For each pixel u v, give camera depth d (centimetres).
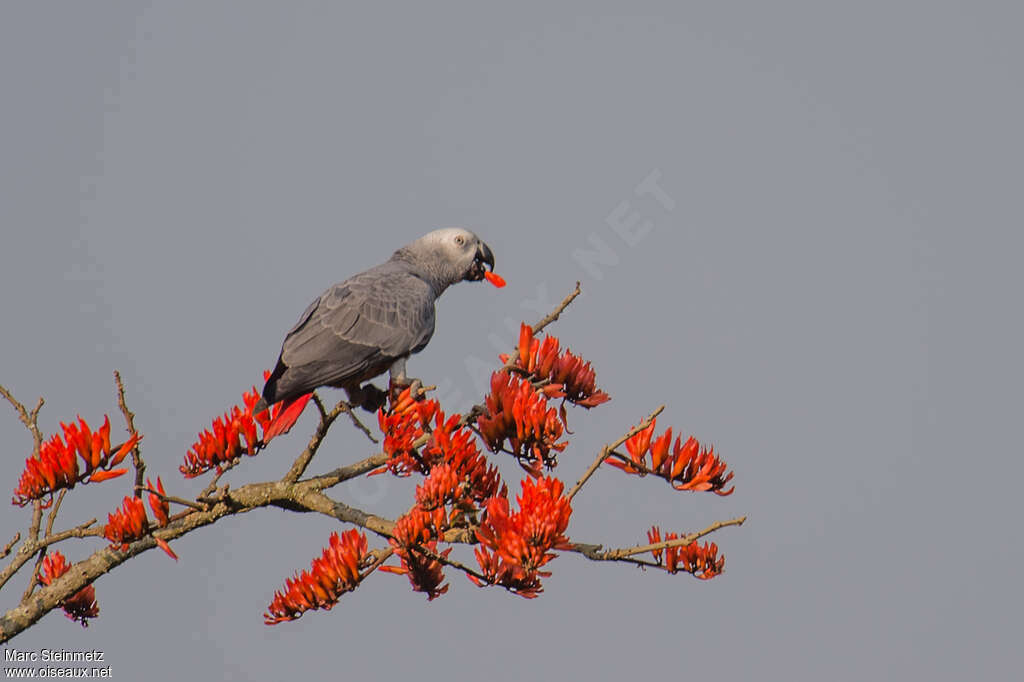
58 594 943
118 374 957
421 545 853
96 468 941
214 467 981
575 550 859
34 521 931
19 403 960
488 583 845
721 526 830
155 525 945
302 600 902
